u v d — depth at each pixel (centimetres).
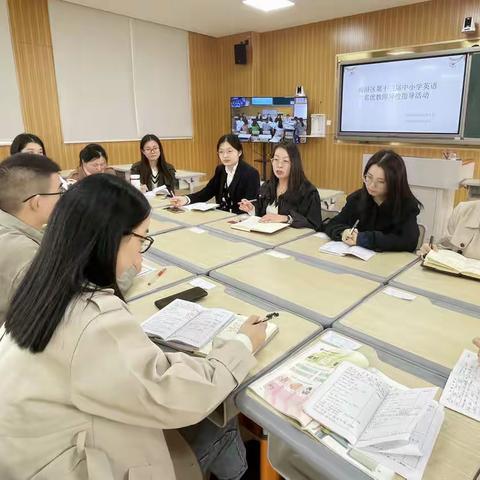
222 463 116
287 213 268
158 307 137
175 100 620
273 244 209
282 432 81
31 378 72
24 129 470
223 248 202
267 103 612
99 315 74
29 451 73
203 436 115
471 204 191
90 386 70
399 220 205
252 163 677
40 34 464
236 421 120
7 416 73
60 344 71
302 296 146
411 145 530
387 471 71
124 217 78
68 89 498
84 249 74
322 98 593
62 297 72
